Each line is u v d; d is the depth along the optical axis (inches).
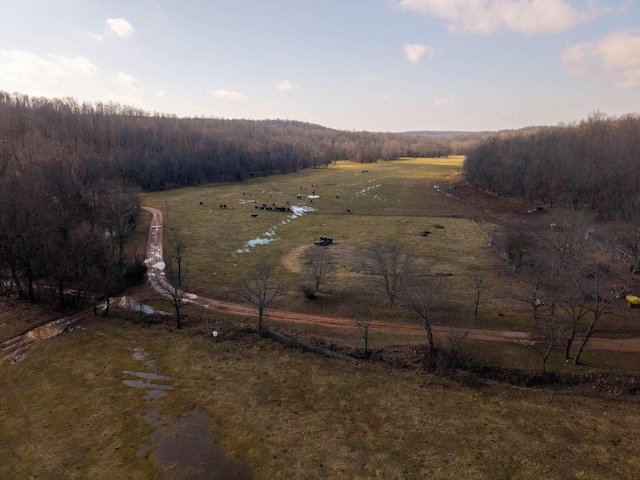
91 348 1811.0
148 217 4133.9
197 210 4534.9
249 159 7815.0
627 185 3875.5
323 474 1155.9
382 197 5590.6
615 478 1145.4
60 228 2603.3
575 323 1691.7
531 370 1627.7
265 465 1188.5
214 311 2175.2
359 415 1405.0
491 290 2351.1
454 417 1397.6
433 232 3791.8
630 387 1537.9
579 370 1621.6
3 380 1581.0
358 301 2233.0
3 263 2311.8
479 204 5157.5
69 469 1164.5
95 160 4660.4
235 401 1471.5
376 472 1163.9
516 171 5408.5
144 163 5772.6
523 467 1182.9
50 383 1563.7
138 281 2573.8
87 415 1390.3
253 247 3284.9
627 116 6486.2
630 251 2834.6
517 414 1411.2
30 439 1278.3
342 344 1834.4
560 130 6894.7
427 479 1139.3
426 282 2306.8
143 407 1435.8
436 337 1867.6
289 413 1413.6
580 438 1299.2
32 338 1902.1
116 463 1189.1
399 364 1712.6
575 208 4333.2
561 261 2316.7
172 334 1937.7
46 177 3309.5
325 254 3046.3
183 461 1200.8
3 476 1136.2
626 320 1967.3
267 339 1887.3
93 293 2373.3
